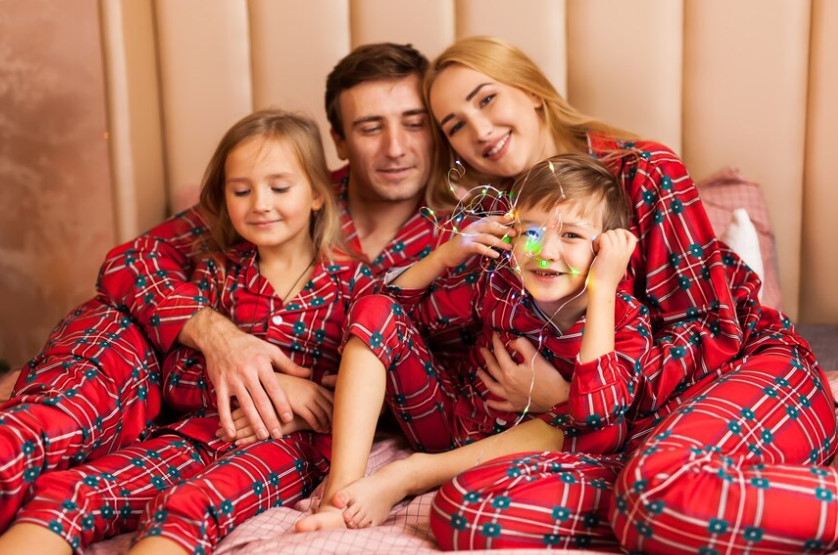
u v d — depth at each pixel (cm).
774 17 210
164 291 171
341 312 171
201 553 125
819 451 136
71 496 130
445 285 166
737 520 111
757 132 215
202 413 164
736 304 162
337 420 144
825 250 215
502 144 175
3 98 244
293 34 229
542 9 219
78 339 161
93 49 239
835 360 189
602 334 137
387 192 182
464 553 113
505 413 154
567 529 122
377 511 134
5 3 238
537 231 144
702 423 126
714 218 203
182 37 233
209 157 236
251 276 174
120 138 218
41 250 251
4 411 137
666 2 214
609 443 141
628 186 164
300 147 171
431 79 179
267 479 142
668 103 217
